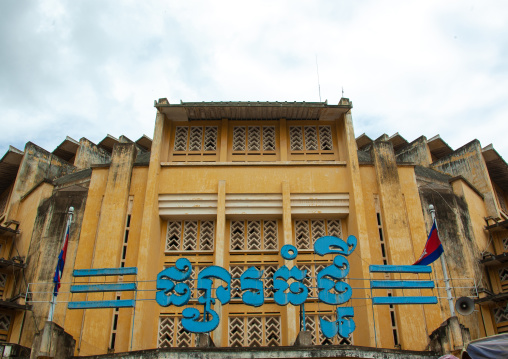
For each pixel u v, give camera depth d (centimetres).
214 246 1708
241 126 1919
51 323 1345
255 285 1378
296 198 1744
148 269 1594
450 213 1831
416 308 1525
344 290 1378
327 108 1842
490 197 2125
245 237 1738
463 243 1778
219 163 1789
